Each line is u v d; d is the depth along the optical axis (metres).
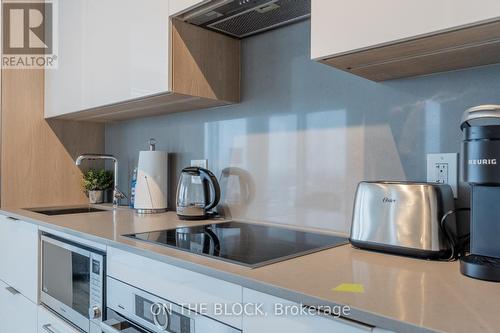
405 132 1.16
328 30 0.95
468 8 0.73
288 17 1.38
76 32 1.95
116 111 1.93
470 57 0.95
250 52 1.59
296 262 0.91
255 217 1.56
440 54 0.93
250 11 1.33
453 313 0.59
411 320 0.56
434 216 0.94
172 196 1.99
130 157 2.30
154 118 2.11
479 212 0.83
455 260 0.92
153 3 1.46
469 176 0.81
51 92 2.16
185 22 1.44
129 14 1.58
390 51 0.91
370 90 1.24
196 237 1.23
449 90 1.08
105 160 2.50
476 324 0.55
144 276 1.07
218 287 0.85
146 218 1.70
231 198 1.66
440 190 0.96
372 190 1.04
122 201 2.34
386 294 0.68
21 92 2.15
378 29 0.86
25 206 2.16
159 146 2.07
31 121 2.19
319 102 1.36
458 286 0.72
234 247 1.08
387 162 1.20
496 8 0.70
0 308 1.98
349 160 1.28
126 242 1.15
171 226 1.47
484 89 1.02
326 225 1.34
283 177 1.47
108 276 1.22
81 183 2.40
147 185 1.87
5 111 2.10
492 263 0.77
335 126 1.32
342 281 0.76
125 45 1.60
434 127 1.10
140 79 1.52
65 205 2.30
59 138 2.30
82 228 1.40
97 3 1.79
